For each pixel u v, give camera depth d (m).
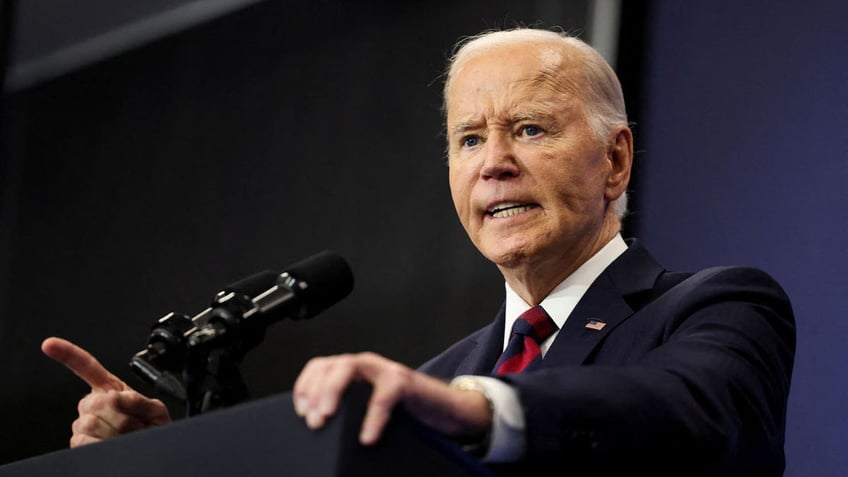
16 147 9.49
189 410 3.32
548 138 4.45
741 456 3.21
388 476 2.42
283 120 8.52
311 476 2.39
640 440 2.80
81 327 8.92
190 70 8.95
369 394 2.42
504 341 4.54
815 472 5.95
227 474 2.58
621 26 7.26
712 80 6.87
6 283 9.21
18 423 8.96
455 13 8.05
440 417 2.56
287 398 2.52
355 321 7.87
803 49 6.56
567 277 4.45
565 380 2.82
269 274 3.61
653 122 7.02
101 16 9.48
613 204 4.66
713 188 6.71
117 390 3.87
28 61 9.64
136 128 9.07
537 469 2.90
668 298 4.02
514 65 4.53
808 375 6.08
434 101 8.02
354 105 8.30
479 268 7.63
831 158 6.33
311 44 8.55
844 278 6.12
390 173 8.07
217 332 3.34
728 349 3.42
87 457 2.92
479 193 4.45
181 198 8.77
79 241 9.08
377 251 7.99
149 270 8.76
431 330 7.68
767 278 3.97
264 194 8.46
